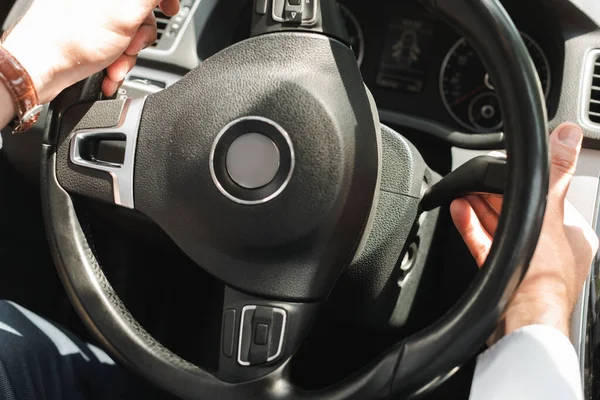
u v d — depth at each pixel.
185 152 0.72
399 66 1.11
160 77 1.05
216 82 0.73
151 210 0.75
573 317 0.94
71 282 0.75
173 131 0.73
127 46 0.76
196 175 0.72
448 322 0.63
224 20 1.09
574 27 0.99
